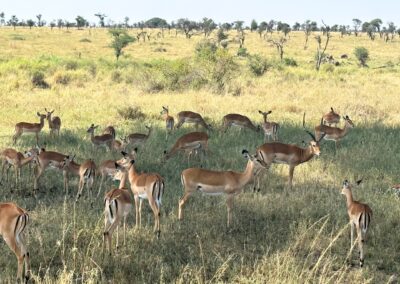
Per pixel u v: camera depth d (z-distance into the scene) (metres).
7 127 21.03
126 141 17.06
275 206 11.63
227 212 11.45
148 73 35.53
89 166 12.25
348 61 73.19
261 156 14.02
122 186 10.70
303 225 10.30
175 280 8.13
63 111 24.72
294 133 20.47
